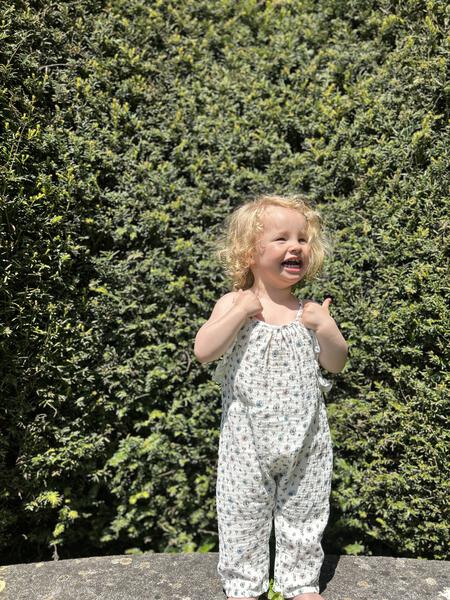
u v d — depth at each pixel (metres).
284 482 2.10
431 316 2.57
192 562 2.41
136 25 3.02
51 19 2.78
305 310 2.07
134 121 2.82
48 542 2.69
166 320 2.77
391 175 2.78
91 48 2.86
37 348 2.52
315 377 2.09
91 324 2.68
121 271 2.70
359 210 2.80
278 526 2.13
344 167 2.81
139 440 2.73
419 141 2.70
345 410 2.74
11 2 2.64
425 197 2.65
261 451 2.02
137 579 2.29
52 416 2.59
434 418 2.53
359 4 3.08
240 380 2.04
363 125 2.83
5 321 2.45
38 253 2.49
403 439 2.61
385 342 2.65
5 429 2.55
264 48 3.13
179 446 2.78
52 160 2.59
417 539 2.58
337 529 2.76
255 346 2.03
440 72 2.70
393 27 2.97
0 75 2.53
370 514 2.76
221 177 2.85
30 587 2.24
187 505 2.85
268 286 2.12
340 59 3.00
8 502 2.62
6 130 2.46
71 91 2.74
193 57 3.06
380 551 2.79
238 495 2.05
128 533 2.83
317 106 2.93
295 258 2.02
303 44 3.09
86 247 2.67
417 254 2.61
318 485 2.09
